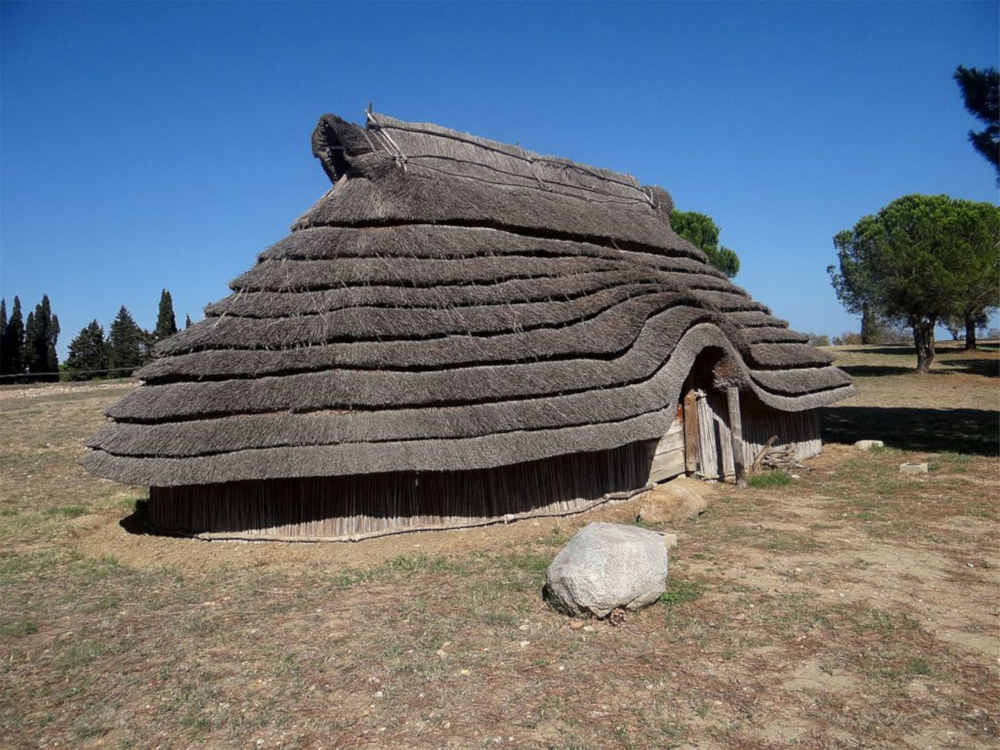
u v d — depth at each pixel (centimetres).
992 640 713
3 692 635
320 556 1043
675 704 589
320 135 1542
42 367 6738
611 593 752
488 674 643
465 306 1256
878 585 881
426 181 1470
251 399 1083
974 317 5056
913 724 559
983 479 1517
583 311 1323
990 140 1877
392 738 544
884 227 4225
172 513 1191
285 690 621
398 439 1058
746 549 1045
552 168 1930
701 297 1612
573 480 1263
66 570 1027
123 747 541
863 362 5094
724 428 1625
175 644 728
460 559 1005
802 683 627
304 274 1241
